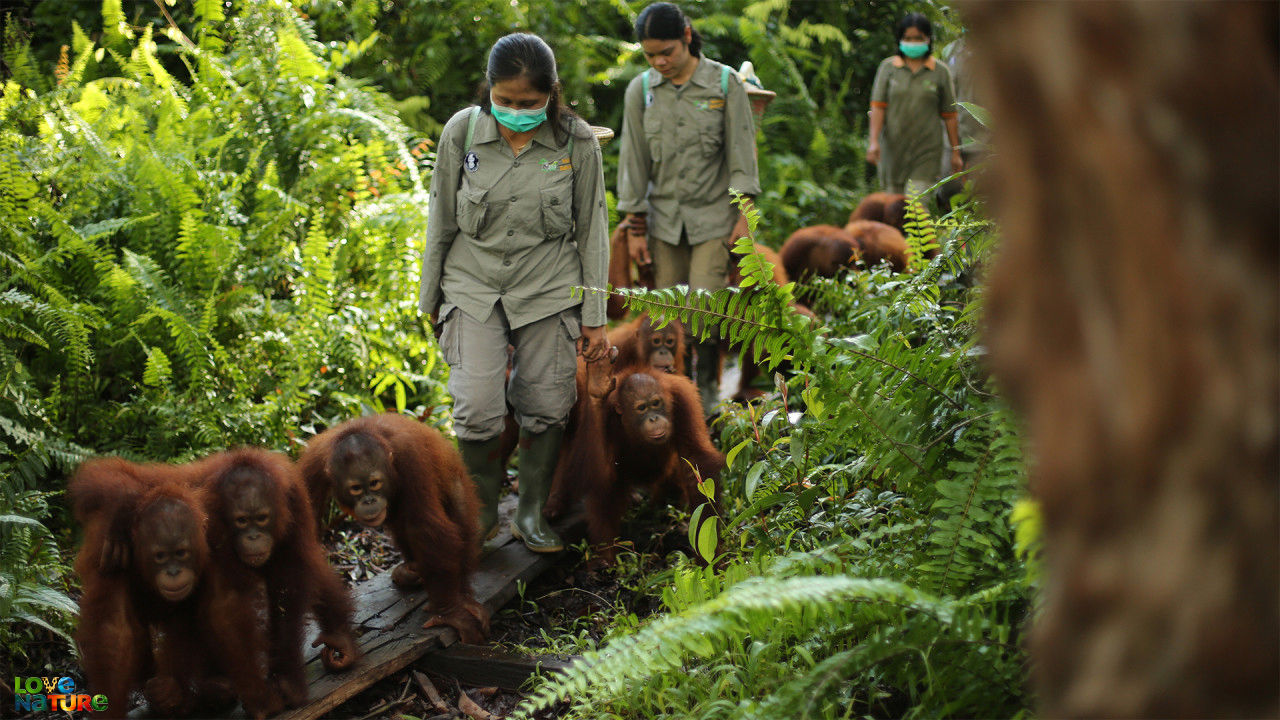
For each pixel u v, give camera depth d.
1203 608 1.14
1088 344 1.20
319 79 7.48
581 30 11.12
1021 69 1.21
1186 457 1.14
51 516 4.44
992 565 2.81
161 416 4.86
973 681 2.42
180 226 5.70
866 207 8.74
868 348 3.21
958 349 3.20
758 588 2.24
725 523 4.32
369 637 3.78
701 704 2.84
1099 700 1.21
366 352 5.81
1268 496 1.12
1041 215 1.23
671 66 5.66
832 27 12.20
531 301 4.23
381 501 3.65
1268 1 1.10
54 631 3.54
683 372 5.78
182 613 3.26
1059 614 1.28
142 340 5.25
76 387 4.88
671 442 4.75
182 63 8.97
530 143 4.14
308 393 5.33
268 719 3.19
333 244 6.51
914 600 2.23
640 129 5.94
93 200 5.79
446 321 4.30
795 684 2.32
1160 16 1.10
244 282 5.83
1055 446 1.25
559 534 4.81
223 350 5.12
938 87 8.82
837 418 3.22
